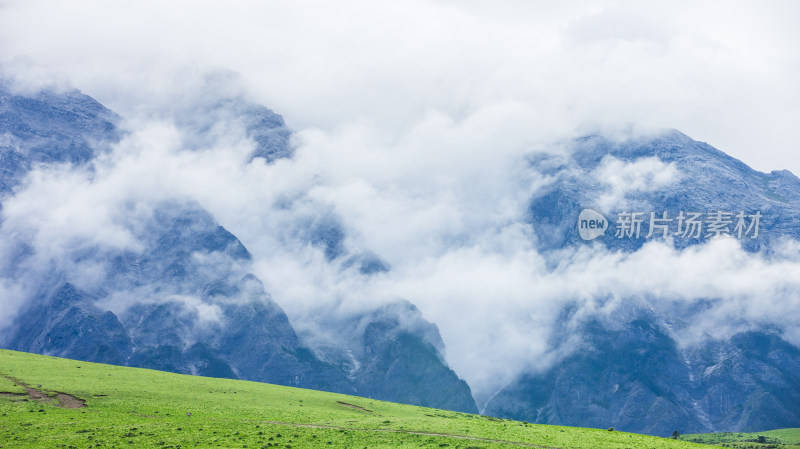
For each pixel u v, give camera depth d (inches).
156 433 5541.3
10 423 5629.9
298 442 5369.1
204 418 6259.8
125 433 5487.2
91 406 6402.6
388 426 6013.8
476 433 5743.1
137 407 6505.9
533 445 5393.7
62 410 6156.5
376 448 5191.9
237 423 6048.2
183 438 5408.5
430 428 5930.1
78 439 5265.8
